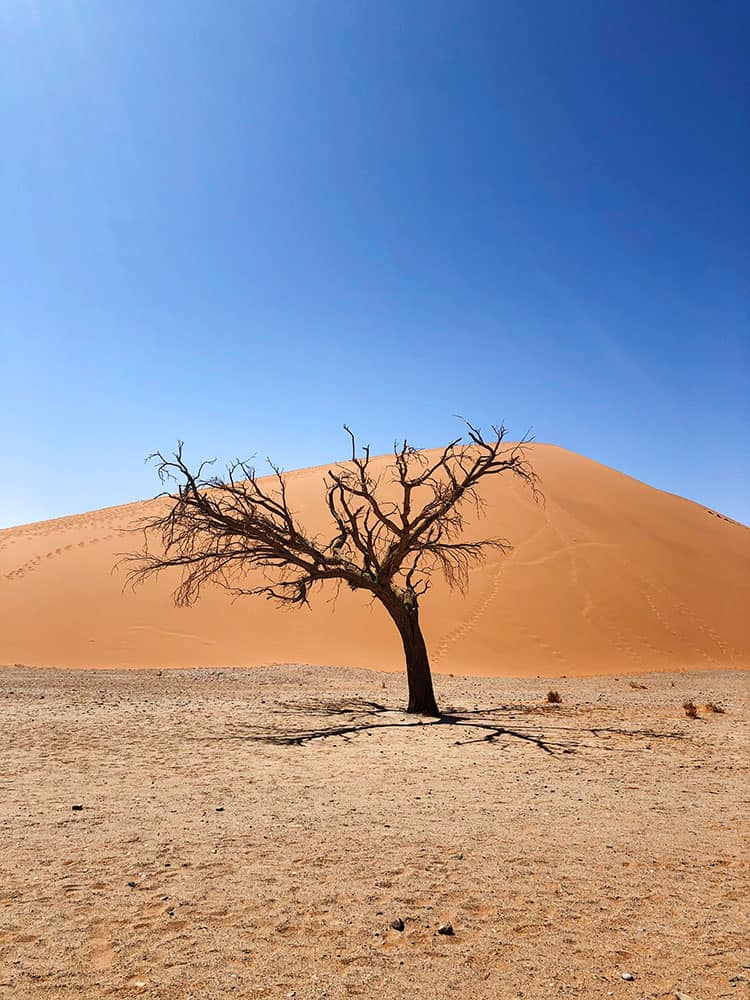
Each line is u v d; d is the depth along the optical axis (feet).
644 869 18.26
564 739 39.04
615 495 141.79
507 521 122.83
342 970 12.76
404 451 50.19
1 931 14.28
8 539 134.10
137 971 12.65
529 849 19.79
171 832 21.11
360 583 50.03
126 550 120.47
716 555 125.70
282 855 19.06
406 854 19.21
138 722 43.60
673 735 40.73
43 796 25.30
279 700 56.18
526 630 95.86
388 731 41.14
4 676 70.18
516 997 11.91
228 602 103.24
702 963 13.16
